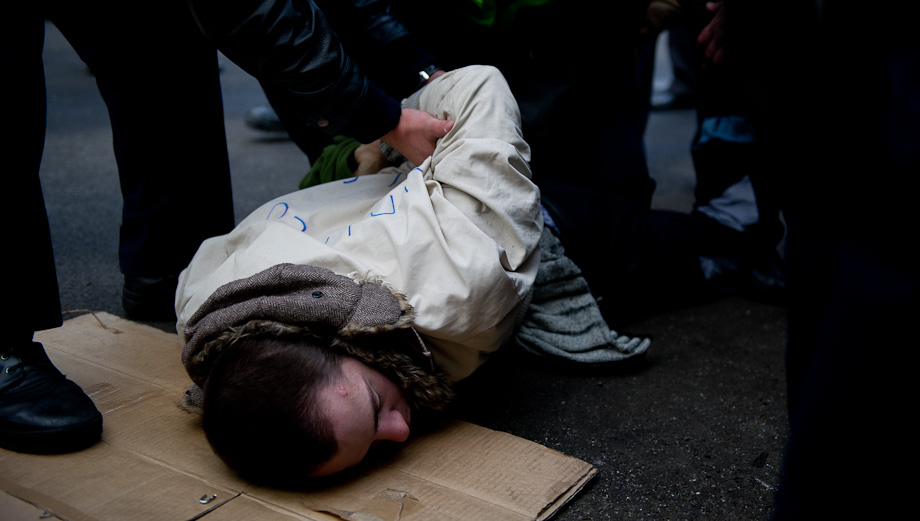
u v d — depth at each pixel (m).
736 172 2.25
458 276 1.28
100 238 2.64
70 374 1.55
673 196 3.26
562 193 1.88
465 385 1.70
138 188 1.83
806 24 1.00
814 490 0.84
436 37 1.99
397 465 1.29
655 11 2.24
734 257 2.23
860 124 0.92
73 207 2.96
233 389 1.12
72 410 1.28
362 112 1.39
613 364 1.74
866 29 0.88
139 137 1.77
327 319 1.19
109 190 3.19
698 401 1.67
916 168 0.74
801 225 1.06
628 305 1.96
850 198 0.90
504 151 1.37
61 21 1.67
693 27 2.23
